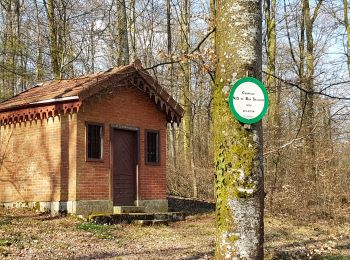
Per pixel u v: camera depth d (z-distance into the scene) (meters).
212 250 11.47
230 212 5.23
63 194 16.08
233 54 5.40
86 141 16.14
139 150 18.02
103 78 16.09
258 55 5.46
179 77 18.23
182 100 24.92
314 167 20.19
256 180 5.26
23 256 9.73
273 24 22.92
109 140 16.94
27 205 17.20
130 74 16.45
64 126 16.25
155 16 31.53
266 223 17.67
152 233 14.23
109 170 16.78
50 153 16.59
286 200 20.08
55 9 24.84
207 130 32.38
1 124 18.41
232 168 5.27
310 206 19.91
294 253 11.43
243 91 5.29
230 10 5.46
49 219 15.16
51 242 11.51
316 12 24.38
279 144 19.92
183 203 22.05
